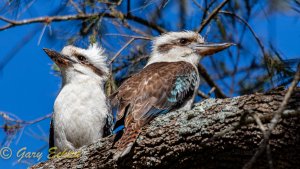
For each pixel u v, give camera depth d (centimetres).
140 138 878
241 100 840
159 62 1162
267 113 809
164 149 859
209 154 836
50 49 1204
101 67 1233
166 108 1016
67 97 1139
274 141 795
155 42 1256
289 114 758
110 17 1267
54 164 951
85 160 927
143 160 875
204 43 1236
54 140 1146
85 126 1130
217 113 841
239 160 823
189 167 859
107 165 906
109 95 1177
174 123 868
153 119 930
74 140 1133
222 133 725
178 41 1241
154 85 1023
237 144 813
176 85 1048
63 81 1209
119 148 870
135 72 1266
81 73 1198
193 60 1227
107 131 1146
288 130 789
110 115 1150
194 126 843
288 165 804
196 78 1102
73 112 1130
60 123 1132
